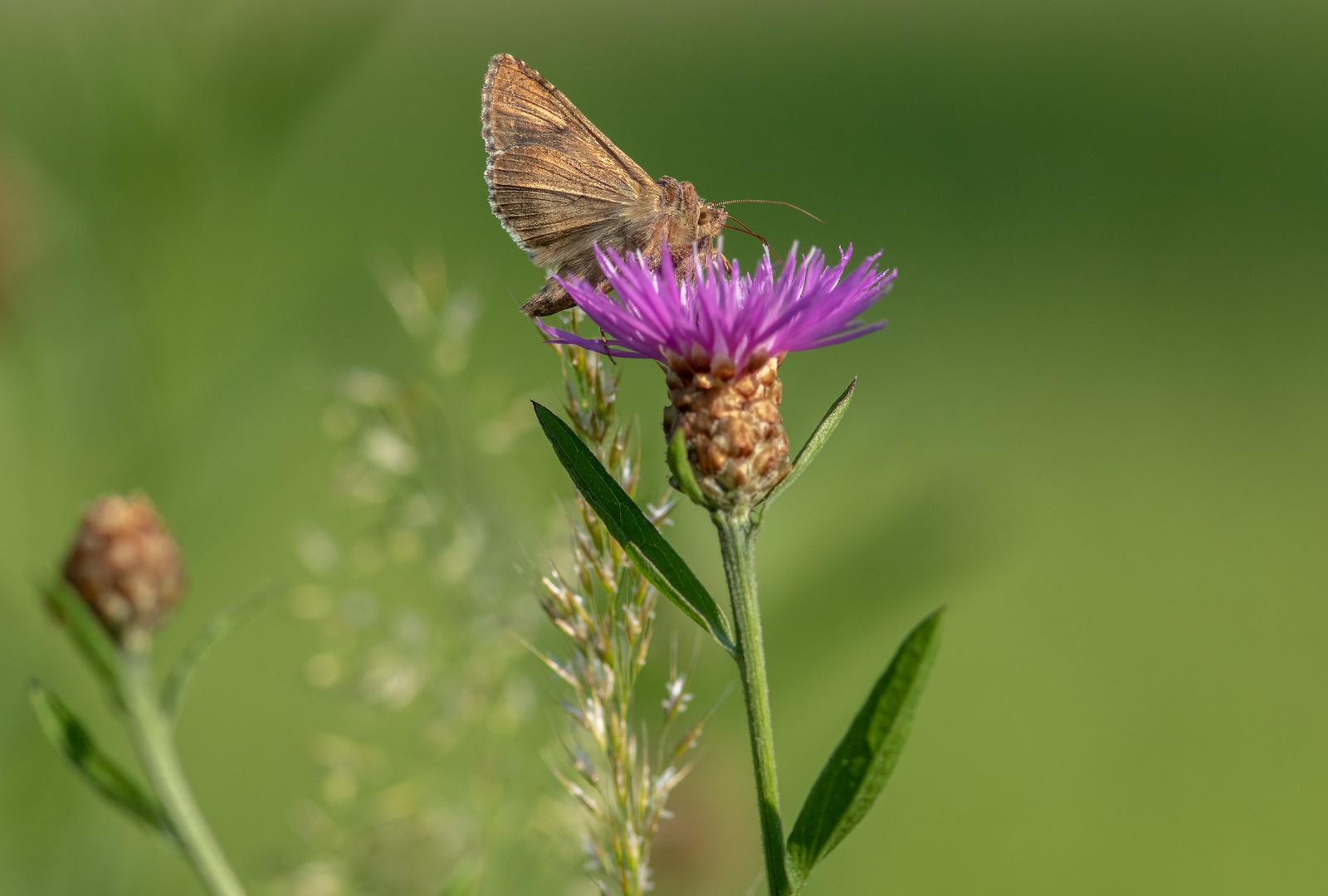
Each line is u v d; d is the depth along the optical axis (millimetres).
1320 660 1326
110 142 708
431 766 707
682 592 643
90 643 659
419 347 706
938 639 631
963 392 1725
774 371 653
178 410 708
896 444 722
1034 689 1288
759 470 646
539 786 699
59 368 707
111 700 659
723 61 3693
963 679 1306
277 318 730
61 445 707
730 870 698
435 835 692
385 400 701
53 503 707
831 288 654
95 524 662
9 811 689
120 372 708
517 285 1560
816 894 751
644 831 648
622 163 687
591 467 644
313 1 709
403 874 691
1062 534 1523
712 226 690
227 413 711
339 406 708
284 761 829
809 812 635
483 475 703
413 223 1728
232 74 708
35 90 736
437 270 706
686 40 3992
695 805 698
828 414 651
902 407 731
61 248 708
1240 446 1688
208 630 662
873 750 632
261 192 713
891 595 694
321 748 702
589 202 689
